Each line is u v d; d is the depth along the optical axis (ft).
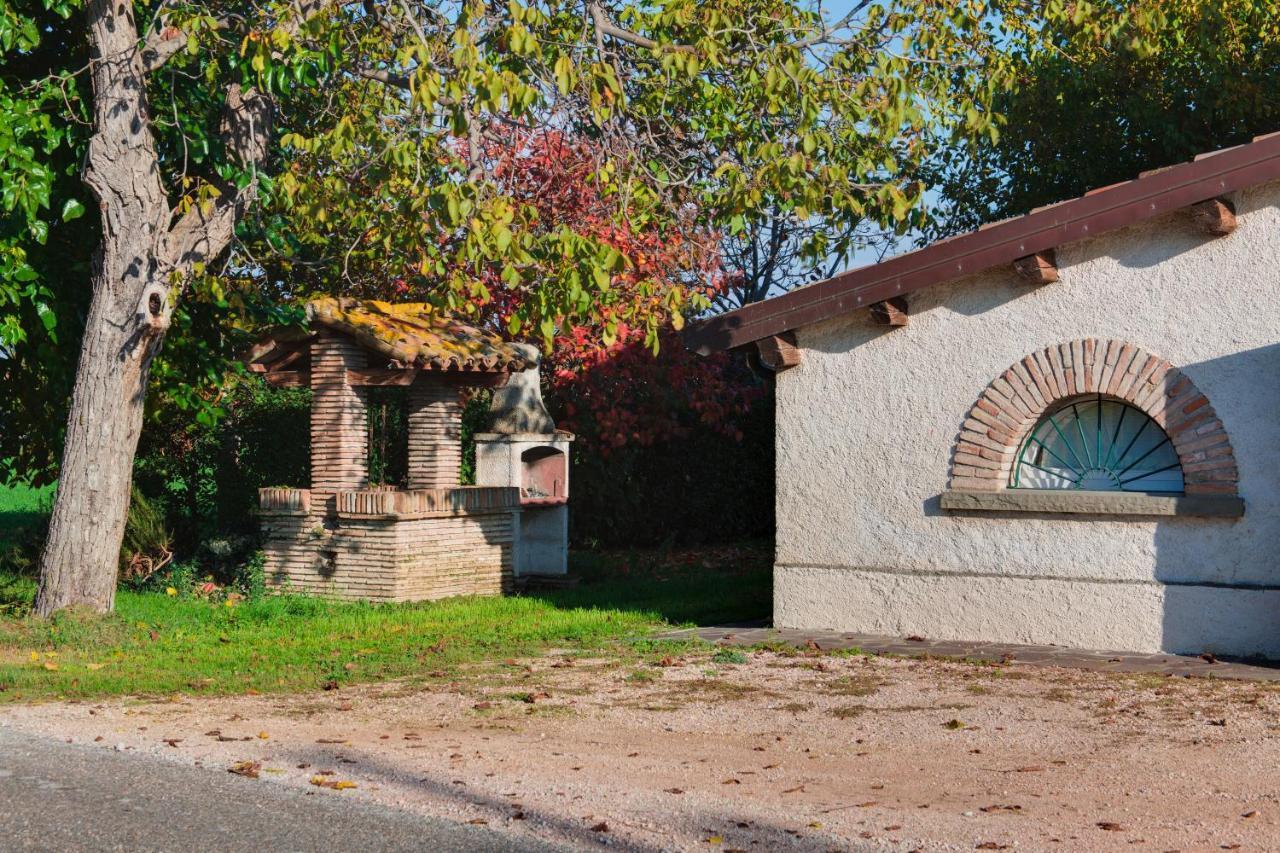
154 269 41.55
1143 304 35.32
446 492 49.11
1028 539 36.83
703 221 48.47
